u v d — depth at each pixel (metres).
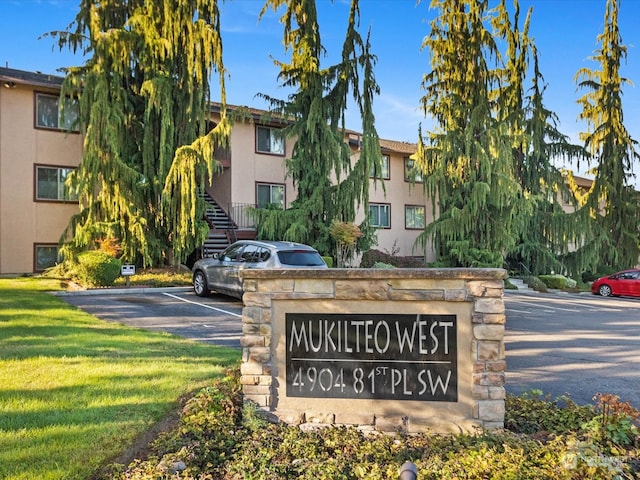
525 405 4.90
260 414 4.57
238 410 4.65
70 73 16.31
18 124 18.23
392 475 3.52
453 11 22.98
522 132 24.44
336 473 3.59
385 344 4.47
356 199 20.55
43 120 18.77
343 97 20.58
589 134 28.02
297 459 3.84
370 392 4.48
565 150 26.45
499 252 22.50
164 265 18.67
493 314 4.29
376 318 4.50
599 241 24.80
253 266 12.34
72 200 19.23
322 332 4.58
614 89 26.58
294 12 20.23
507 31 25.66
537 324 12.02
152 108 17.59
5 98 18.02
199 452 3.79
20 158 18.25
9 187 18.02
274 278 4.62
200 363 6.32
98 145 16.08
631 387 6.24
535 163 25.84
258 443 4.07
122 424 4.22
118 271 15.12
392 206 28.22
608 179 26.42
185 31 17.61
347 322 4.54
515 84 25.52
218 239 20.84
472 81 22.75
